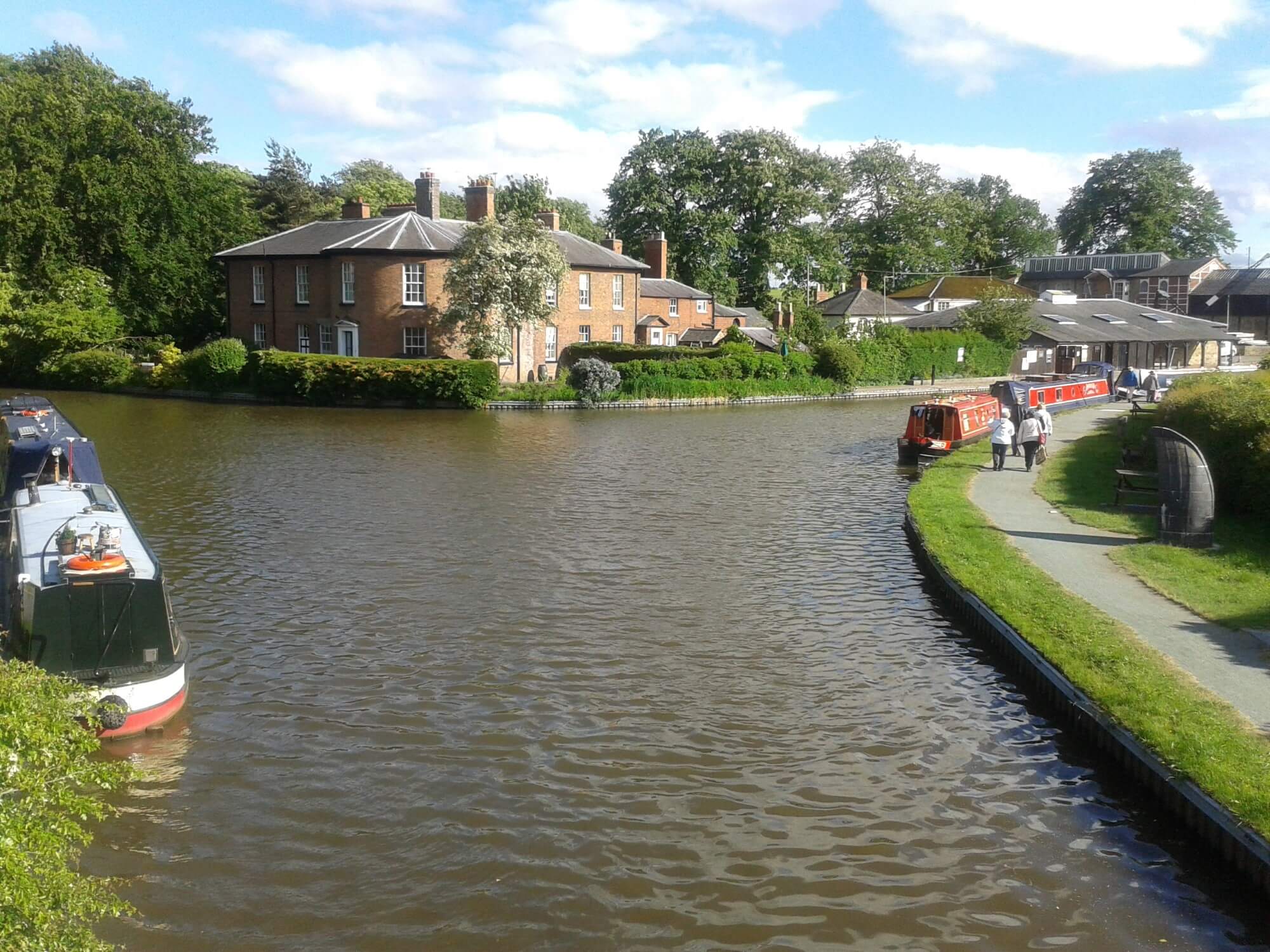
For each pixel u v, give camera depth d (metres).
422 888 8.97
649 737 11.92
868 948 8.21
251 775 10.94
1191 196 110.19
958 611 16.30
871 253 98.12
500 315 52.75
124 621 11.88
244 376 51.34
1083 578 16.66
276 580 17.91
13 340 55.38
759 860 9.43
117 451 32.47
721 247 80.38
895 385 66.69
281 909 8.66
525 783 10.81
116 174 57.34
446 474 29.09
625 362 54.34
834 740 11.90
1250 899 8.67
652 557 19.88
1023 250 121.44
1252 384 23.70
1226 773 9.59
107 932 8.32
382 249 53.19
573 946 8.23
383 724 12.22
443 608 16.48
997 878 9.16
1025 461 28.91
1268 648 13.02
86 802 7.03
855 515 24.19
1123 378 53.69
